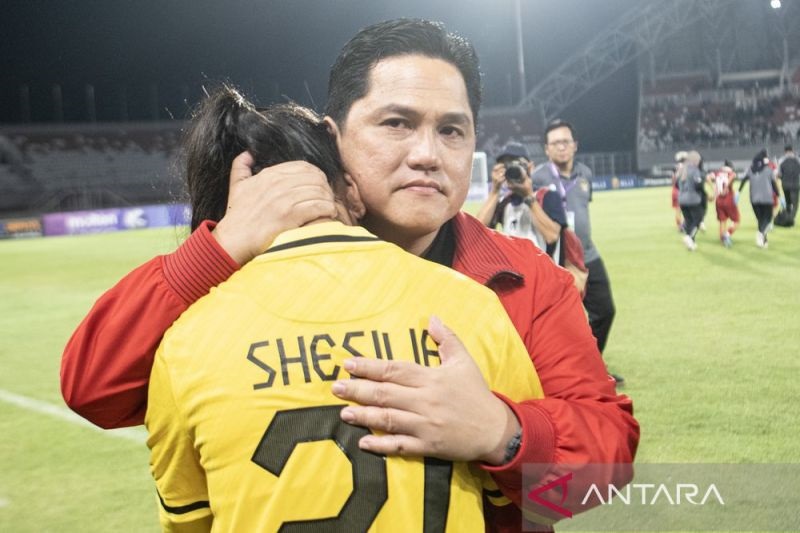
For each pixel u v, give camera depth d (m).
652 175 37.50
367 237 1.20
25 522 3.78
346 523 1.05
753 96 40.38
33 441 5.08
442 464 1.11
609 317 5.70
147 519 3.78
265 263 1.18
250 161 1.35
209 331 1.14
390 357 1.11
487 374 1.19
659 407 4.88
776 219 15.51
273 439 1.07
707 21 41.16
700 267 10.63
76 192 34.16
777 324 7.03
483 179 23.70
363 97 1.34
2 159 35.28
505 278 1.43
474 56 1.44
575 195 5.60
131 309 1.23
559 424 1.22
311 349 1.10
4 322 9.94
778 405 4.80
